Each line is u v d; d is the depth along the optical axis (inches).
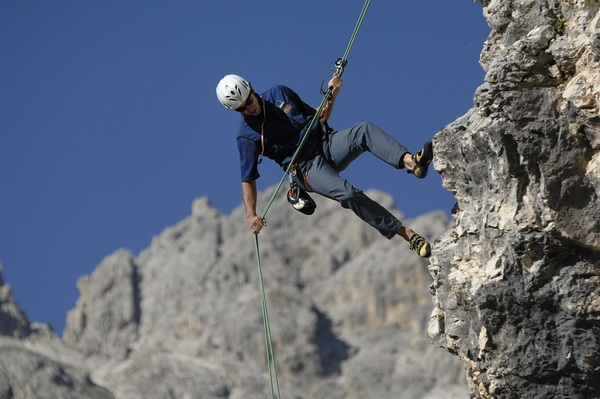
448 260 578.6
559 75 519.8
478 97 530.0
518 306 536.7
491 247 541.6
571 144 510.3
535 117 514.9
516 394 558.3
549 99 515.8
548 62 521.7
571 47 514.9
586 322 519.2
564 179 509.4
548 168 511.2
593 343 522.3
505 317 544.4
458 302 571.8
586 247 511.5
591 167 507.2
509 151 521.0
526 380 550.6
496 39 580.1
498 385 561.9
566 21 526.9
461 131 559.2
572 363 531.2
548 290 524.1
